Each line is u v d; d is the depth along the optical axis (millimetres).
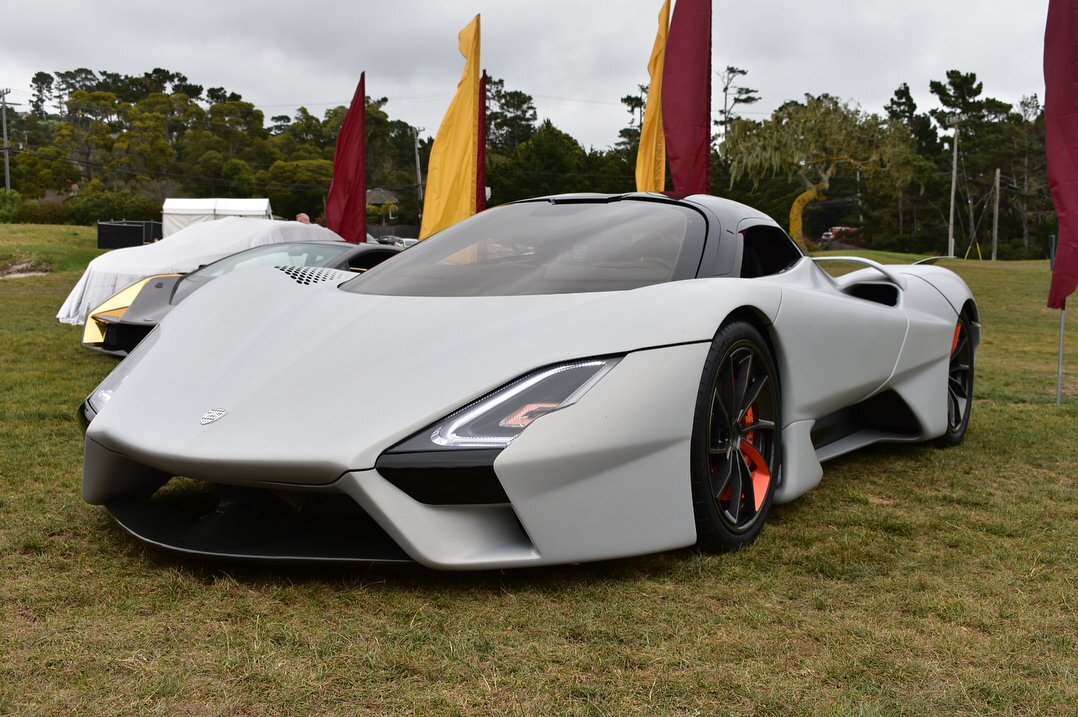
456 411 1886
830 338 2750
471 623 1731
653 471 2027
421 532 1836
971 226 66875
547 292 2340
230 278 2719
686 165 6301
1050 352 8906
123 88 136875
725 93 65688
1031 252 65312
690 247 2547
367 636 1659
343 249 6414
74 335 7152
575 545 1924
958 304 3684
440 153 7355
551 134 64250
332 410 1932
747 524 2301
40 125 115562
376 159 93938
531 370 1959
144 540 2039
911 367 3338
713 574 2059
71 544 2158
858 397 3066
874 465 3344
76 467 2953
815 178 39281
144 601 1810
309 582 1930
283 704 1402
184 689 1438
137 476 2240
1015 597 1945
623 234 2635
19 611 1752
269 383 2076
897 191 38844
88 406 2277
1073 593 1971
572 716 1388
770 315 2402
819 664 1584
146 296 5633
